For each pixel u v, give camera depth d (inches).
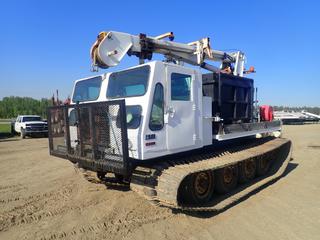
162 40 262.5
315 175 331.3
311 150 523.8
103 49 225.0
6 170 378.3
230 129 267.9
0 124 1606.8
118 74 223.9
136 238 177.6
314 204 235.1
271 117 359.9
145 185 201.5
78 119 208.2
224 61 334.0
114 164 186.2
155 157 198.7
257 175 303.3
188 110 221.3
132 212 216.4
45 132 871.7
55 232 186.7
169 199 185.2
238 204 235.3
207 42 280.5
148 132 193.5
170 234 182.9
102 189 269.9
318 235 181.3
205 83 267.3
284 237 178.7
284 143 340.8
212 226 194.2
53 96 257.6
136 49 245.9
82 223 199.3
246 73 353.4
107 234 183.2
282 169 327.3
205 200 222.1
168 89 205.9
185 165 210.7
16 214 216.5
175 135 210.8
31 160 450.9
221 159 238.7
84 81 261.0
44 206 232.7
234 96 290.4
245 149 292.5
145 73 201.0
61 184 295.3
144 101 195.3
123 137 179.3
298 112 1557.6
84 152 207.5
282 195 258.1
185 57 285.4
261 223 198.8
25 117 893.8
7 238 179.8
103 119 191.9
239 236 179.9
